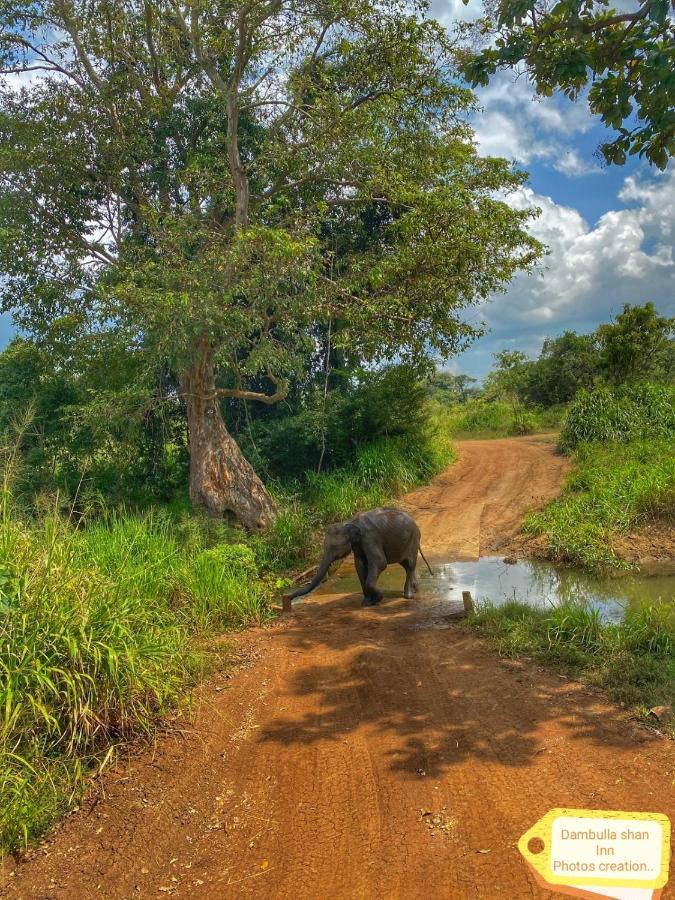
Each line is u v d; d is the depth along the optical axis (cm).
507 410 3378
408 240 1512
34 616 483
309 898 342
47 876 369
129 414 1573
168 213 1590
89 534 809
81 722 473
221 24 1543
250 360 1328
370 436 2064
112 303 1427
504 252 1554
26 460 1546
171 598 818
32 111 1633
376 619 862
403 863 361
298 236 1338
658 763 431
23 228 1620
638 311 2459
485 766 446
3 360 1870
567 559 1195
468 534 1418
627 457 1661
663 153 623
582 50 597
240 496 1526
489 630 732
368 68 1580
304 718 548
